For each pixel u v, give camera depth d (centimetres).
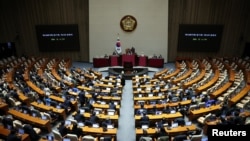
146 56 2592
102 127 1098
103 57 2691
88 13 2694
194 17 2672
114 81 1983
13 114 1195
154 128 1090
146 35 2722
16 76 1898
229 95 1498
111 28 2717
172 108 1305
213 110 1277
